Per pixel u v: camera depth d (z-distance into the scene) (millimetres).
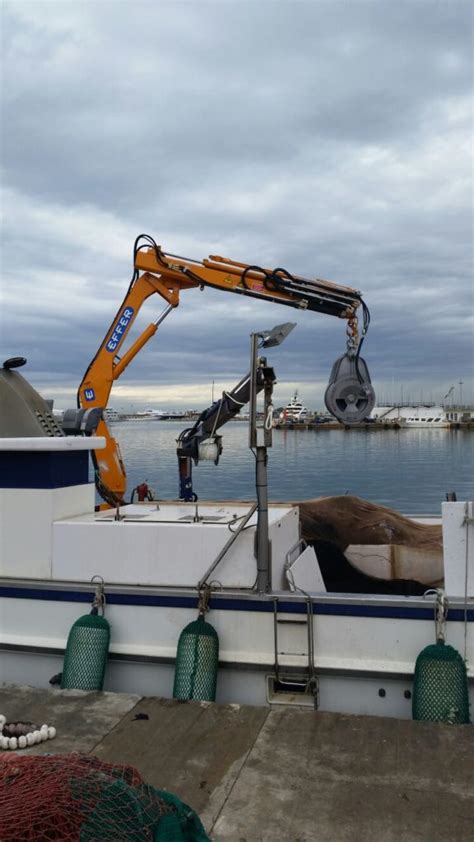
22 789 2611
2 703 4410
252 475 23891
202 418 7535
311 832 3086
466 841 2990
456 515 4324
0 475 5160
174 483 20359
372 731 3959
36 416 5559
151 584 4816
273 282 9078
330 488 19938
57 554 5023
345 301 9227
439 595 4250
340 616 4418
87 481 5598
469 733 3904
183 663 4477
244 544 4676
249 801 3326
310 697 4449
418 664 4137
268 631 4551
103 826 2502
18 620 5070
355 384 7168
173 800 2740
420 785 3424
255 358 4543
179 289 9531
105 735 3986
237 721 4121
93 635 4660
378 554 6512
